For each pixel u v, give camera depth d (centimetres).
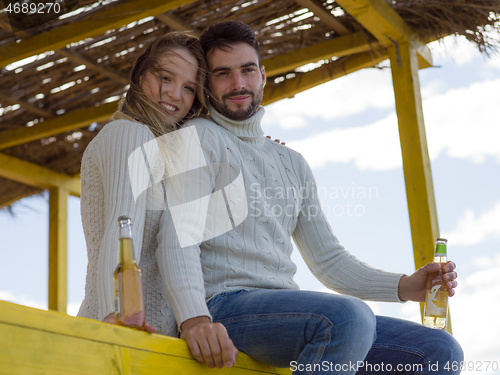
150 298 147
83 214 148
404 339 160
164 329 147
